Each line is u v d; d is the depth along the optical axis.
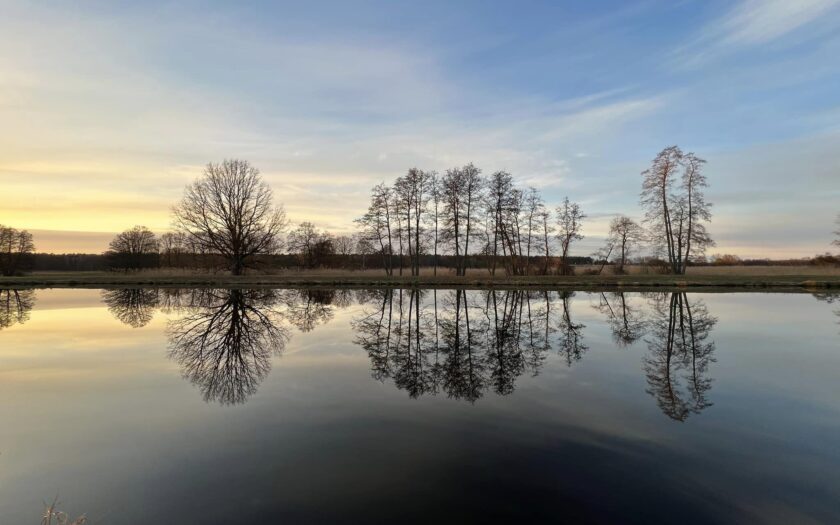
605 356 12.80
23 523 5.02
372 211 46.84
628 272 49.97
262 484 5.73
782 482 5.68
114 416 8.29
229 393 9.63
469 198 45.22
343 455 6.51
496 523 4.83
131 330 17.73
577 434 7.20
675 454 6.46
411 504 5.21
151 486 5.74
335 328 18.03
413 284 38.38
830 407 8.40
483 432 7.31
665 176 41.94
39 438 7.31
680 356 12.61
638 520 4.89
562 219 48.31
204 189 45.22
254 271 51.19
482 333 16.67
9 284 41.22
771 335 15.46
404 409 8.48
